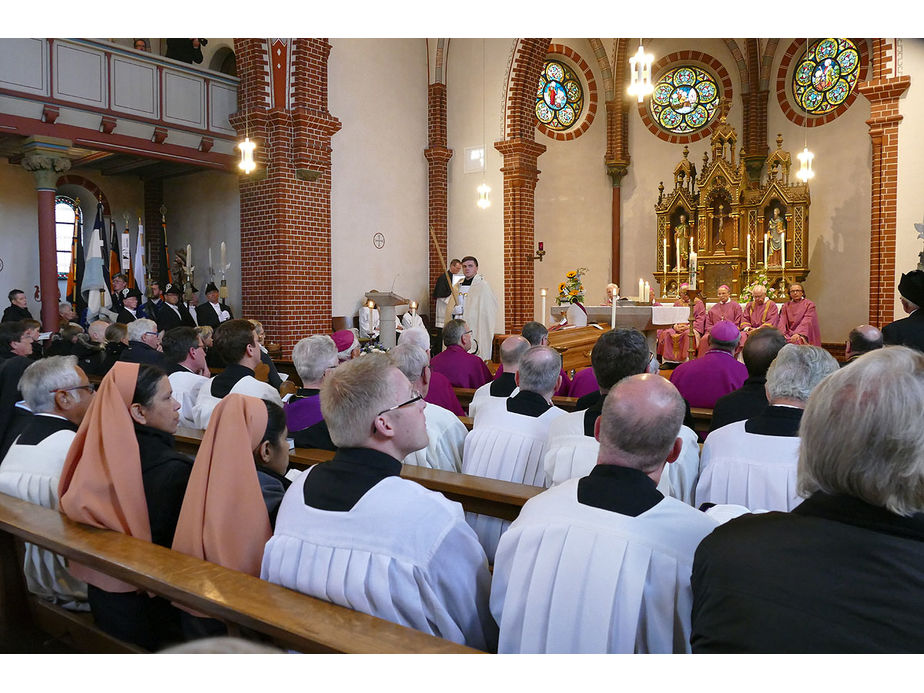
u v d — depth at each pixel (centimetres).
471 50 1434
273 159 1179
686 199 1577
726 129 1535
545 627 174
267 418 237
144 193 1433
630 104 1733
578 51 1691
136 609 240
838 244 1502
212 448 227
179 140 1124
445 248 1479
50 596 276
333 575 187
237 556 218
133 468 246
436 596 183
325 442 335
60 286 1365
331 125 1227
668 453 185
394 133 1400
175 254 1377
